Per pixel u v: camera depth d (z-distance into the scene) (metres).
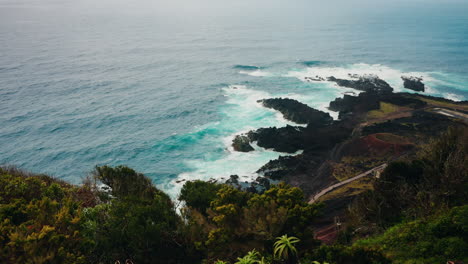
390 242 18.19
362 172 57.12
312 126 82.38
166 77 140.62
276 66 163.38
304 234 18.17
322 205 19.56
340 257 15.11
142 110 100.50
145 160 70.81
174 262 18.27
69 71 143.75
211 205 22.94
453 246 15.38
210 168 66.19
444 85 130.25
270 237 17.52
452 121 78.69
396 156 60.88
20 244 12.99
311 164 63.25
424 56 191.12
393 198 25.30
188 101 108.31
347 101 99.12
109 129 86.94
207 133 83.00
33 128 85.94
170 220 19.78
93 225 17.19
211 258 18.05
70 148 76.19
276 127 85.31
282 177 59.91
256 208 18.81
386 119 83.56
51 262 12.89
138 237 17.39
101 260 16.53
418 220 19.73
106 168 25.47
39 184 22.52
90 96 112.56
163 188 59.72
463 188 22.39
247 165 66.38
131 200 21.08
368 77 135.38
